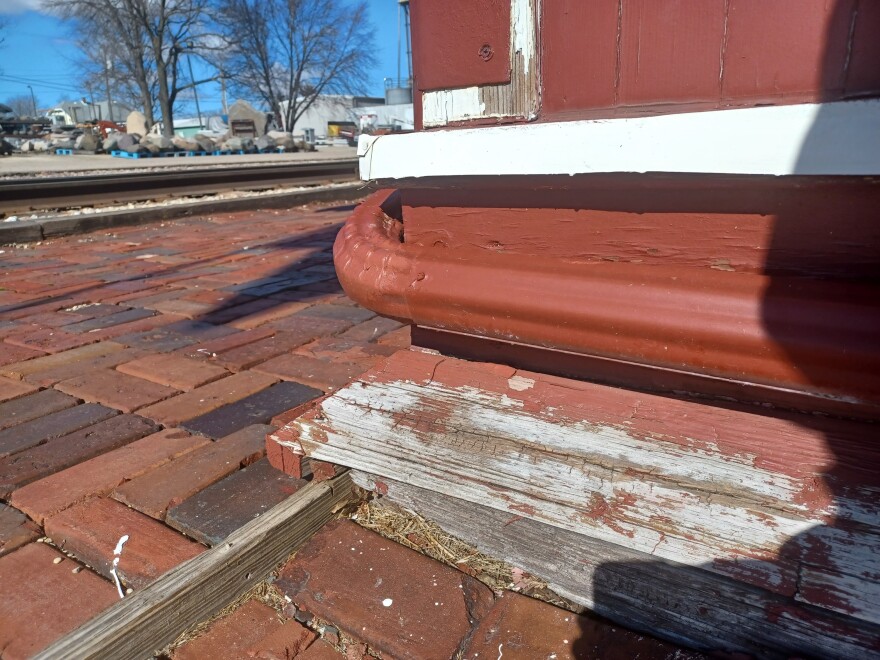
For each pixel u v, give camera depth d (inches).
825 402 57.8
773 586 51.0
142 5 1508.4
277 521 68.6
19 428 101.8
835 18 51.3
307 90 1905.8
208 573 61.8
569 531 61.1
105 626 55.6
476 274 71.4
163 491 81.0
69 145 907.4
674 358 60.9
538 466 64.2
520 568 67.1
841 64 51.8
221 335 150.9
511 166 64.5
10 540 73.2
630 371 70.7
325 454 75.9
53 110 2942.9
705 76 58.0
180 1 1563.7
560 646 57.6
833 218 54.9
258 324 160.6
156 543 71.6
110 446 95.3
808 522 52.7
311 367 129.0
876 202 52.8
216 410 108.7
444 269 73.9
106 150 789.9
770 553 52.2
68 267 240.2
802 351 53.9
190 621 61.2
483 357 81.8
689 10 57.4
